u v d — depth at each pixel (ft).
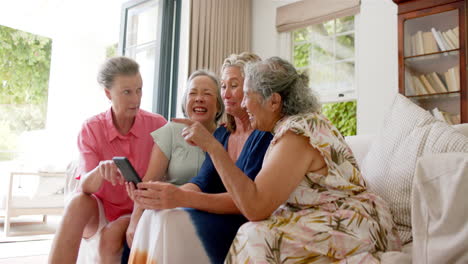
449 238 2.79
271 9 16.19
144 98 15.01
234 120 5.27
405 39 11.25
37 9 20.35
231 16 15.93
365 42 13.61
